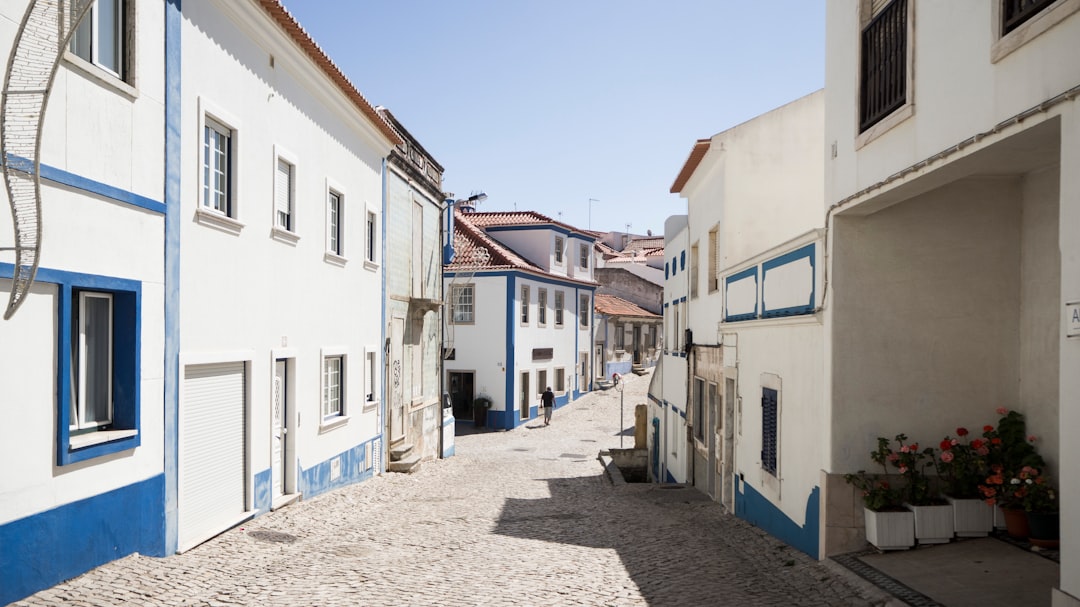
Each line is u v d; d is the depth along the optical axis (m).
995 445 7.76
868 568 7.16
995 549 7.29
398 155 17.52
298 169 11.82
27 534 5.82
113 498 6.93
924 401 7.99
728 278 13.36
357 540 9.66
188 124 8.37
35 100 5.41
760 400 10.98
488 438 30.78
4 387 5.65
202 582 6.87
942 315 8.03
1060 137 5.04
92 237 6.60
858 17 7.67
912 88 6.52
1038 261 7.72
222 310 9.23
